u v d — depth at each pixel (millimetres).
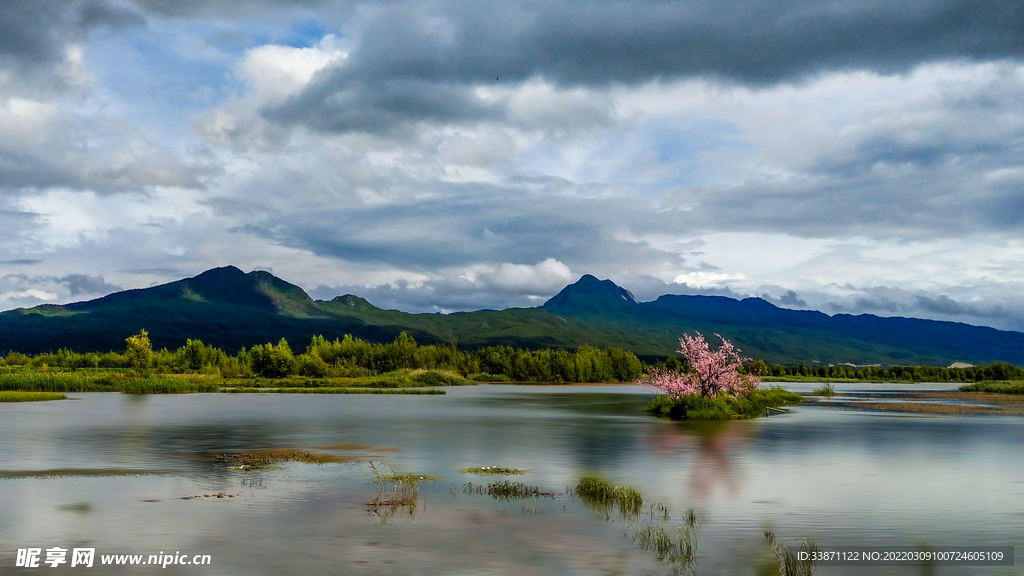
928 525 21875
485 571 17047
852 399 104688
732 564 17828
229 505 23750
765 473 31281
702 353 68062
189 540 19453
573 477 29984
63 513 22516
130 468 31719
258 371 159625
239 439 43844
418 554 18328
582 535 20250
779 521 22266
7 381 104562
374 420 58969
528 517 22312
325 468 32031
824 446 41312
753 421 60000
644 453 37875
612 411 72125
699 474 30906
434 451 38562
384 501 24391
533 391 133875
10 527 20750
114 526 20891
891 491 27125
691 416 62844
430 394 113938
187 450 38219
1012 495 26484
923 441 44281
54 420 56812
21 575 16609
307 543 19219
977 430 51844
